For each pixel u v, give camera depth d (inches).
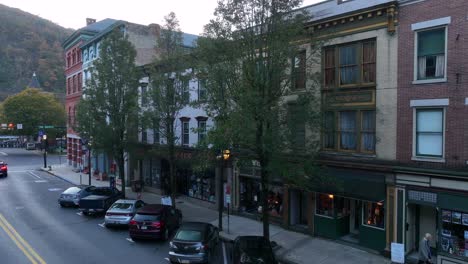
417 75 586.6
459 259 527.2
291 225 783.1
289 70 659.4
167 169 1217.4
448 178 541.3
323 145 713.6
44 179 1622.8
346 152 681.6
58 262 570.3
